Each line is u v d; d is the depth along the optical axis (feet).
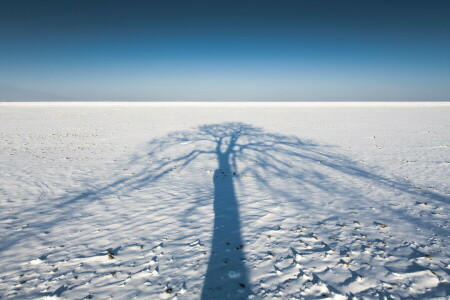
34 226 17.22
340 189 24.35
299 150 45.91
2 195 23.39
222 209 19.80
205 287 10.96
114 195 23.47
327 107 200.85
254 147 49.06
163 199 22.33
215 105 235.20
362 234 15.28
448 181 26.30
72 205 21.03
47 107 191.01
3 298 10.52
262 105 232.73
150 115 127.54
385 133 66.80
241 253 13.53
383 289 10.44
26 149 45.88
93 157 40.32
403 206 19.71
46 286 11.25
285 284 10.98
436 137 58.70
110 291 10.88
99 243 14.90
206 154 42.93
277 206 20.17
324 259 12.70
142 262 12.92
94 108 183.83
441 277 11.03
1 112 136.98
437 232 15.35
